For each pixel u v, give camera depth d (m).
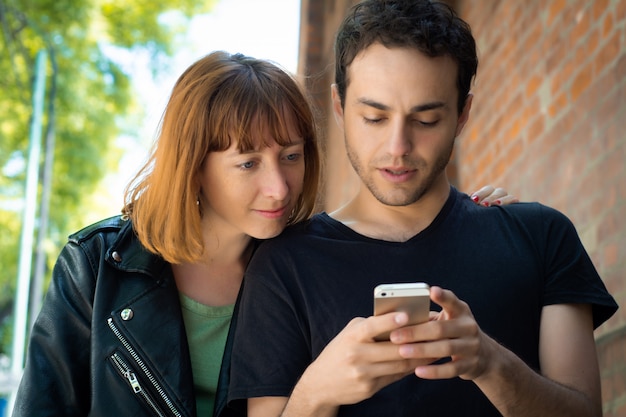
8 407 7.58
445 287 1.82
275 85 2.02
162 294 2.07
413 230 1.89
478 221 1.90
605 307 1.87
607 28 3.18
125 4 14.23
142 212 2.07
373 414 1.75
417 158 1.79
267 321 1.86
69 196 13.53
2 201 13.67
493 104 4.48
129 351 2.02
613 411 3.01
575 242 1.91
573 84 3.46
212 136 1.99
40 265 10.11
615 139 3.07
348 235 1.89
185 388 2.01
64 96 13.12
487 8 4.67
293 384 1.82
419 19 1.79
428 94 1.76
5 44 12.74
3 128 13.38
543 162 3.74
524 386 1.62
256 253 1.96
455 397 1.75
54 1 13.05
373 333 1.50
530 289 1.83
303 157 2.07
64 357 2.02
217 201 2.04
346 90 1.86
